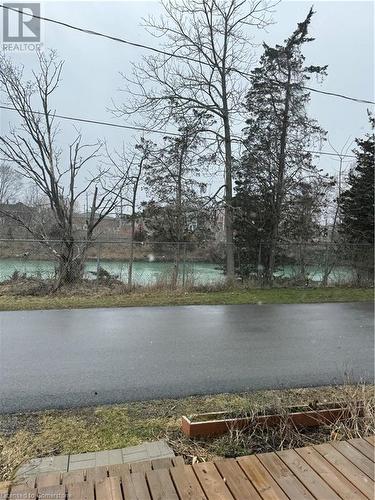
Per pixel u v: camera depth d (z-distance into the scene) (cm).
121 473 255
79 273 1259
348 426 335
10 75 1406
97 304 976
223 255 1593
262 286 1375
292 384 473
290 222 1689
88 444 327
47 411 389
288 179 1634
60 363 537
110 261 1703
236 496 226
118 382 468
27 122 1379
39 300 1012
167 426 359
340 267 1519
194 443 327
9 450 315
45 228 1462
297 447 312
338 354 605
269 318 865
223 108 1566
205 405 407
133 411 391
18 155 1394
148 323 790
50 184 1403
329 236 1828
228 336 699
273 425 340
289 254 1532
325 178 1723
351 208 1852
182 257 1492
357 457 268
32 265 1421
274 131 1609
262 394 438
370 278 1538
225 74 1557
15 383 461
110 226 1862
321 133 1661
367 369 534
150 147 1658
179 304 1006
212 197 1596
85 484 236
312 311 965
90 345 627
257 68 1620
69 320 803
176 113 1526
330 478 244
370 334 743
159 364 538
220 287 1270
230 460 265
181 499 223
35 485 239
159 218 1744
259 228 1591
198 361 554
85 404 406
